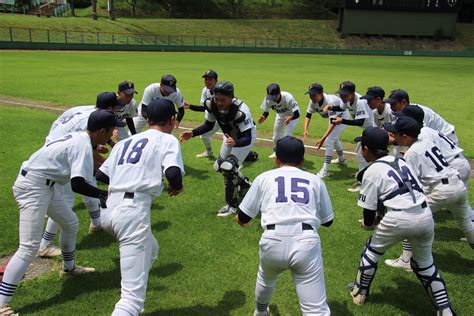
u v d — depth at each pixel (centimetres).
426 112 612
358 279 411
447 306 376
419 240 383
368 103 659
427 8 6688
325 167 784
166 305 402
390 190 379
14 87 1747
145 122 811
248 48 5438
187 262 478
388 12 6731
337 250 516
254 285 438
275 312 398
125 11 7062
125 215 344
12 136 980
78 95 1619
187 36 6075
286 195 336
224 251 505
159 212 612
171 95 777
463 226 479
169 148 359
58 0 6975
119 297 410
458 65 4150
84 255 486
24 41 4275
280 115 883
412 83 2452
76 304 397
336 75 2845
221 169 578
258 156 913
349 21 6794
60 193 408
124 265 341
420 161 458
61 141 379
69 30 5028
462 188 457
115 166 364
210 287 432
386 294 430
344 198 686
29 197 374
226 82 561
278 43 6241
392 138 527
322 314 315
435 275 385
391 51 5884
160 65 3139
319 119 1344
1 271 433
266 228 333
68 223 411
